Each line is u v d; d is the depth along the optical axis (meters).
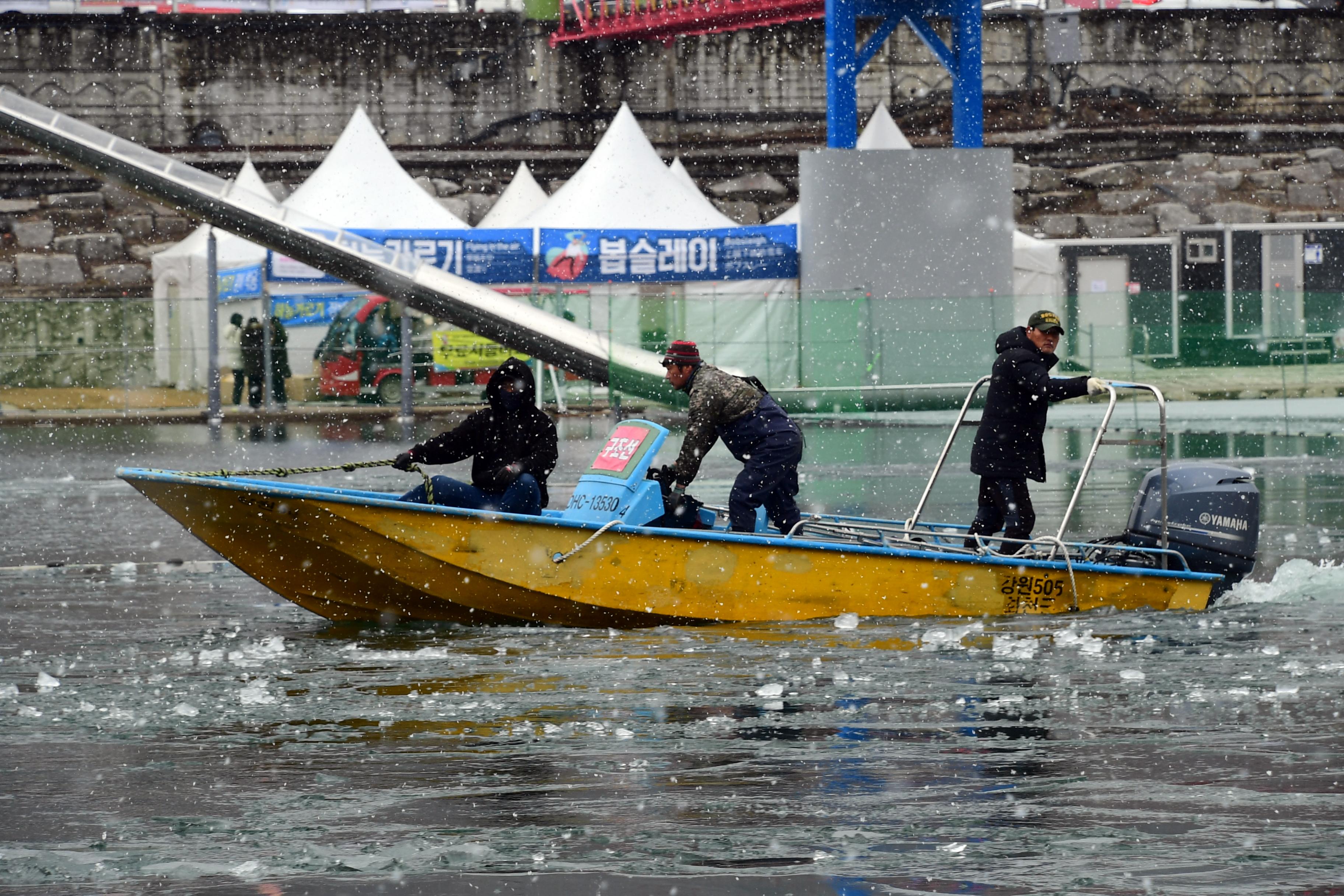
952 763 16.95
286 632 26.88
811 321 68.44
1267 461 60.34
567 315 85.56
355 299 87.06
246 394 86.62
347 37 137.88
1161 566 28.64
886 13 80.44
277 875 13.33
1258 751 17.38
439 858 13.73
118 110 136.12
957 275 79.56
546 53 139.50
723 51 140.12
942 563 27.27
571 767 16.91
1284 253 125.81
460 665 23.39
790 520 29.41
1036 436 29.12
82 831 14.61
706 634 26.08
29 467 61.38
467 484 28.94
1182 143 138.88
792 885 12.98
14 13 134.25
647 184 92.06
